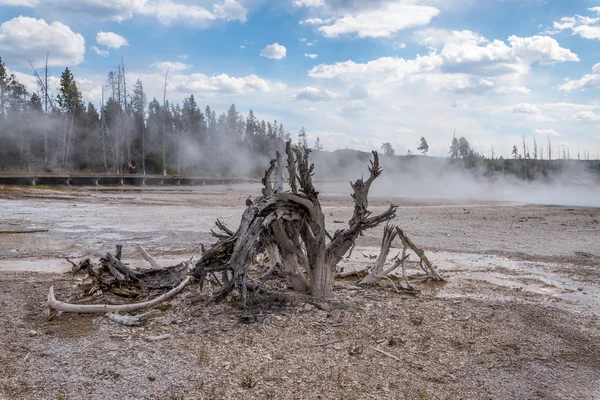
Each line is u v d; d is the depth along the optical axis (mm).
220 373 4988
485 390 4887
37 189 37250
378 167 8008
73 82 59938
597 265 12719
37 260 11906
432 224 21188
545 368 5523
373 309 7383
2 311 7016
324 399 4484
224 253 7266
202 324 6535
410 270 11500
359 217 8016
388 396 4605
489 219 24062
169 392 4570
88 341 5891
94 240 15258
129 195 37125
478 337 6383
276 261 9062
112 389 4617
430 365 5414
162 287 8180
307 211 7762
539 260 13305
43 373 4926
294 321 6676
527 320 7309
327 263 7949
